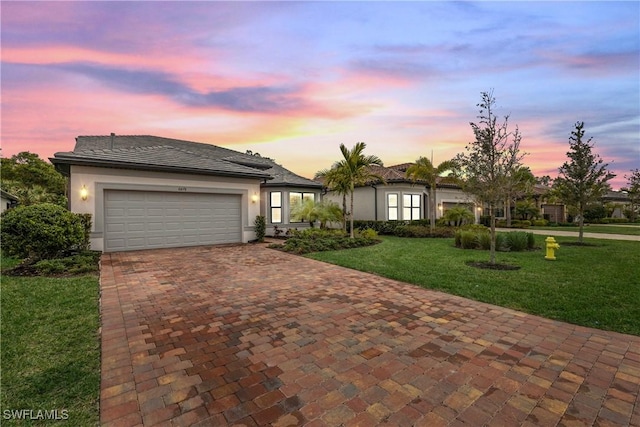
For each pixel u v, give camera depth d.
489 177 8.55
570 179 13.76
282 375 3.00
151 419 2.36
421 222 20.67
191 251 11.20
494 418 2.38
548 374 3.01
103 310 4.90
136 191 11.41
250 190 14.06
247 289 6.17
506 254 10.48
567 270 7.59
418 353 3.46
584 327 4.18
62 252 8.91
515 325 4.27
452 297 5.60
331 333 4.02
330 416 2.39
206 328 4.20
